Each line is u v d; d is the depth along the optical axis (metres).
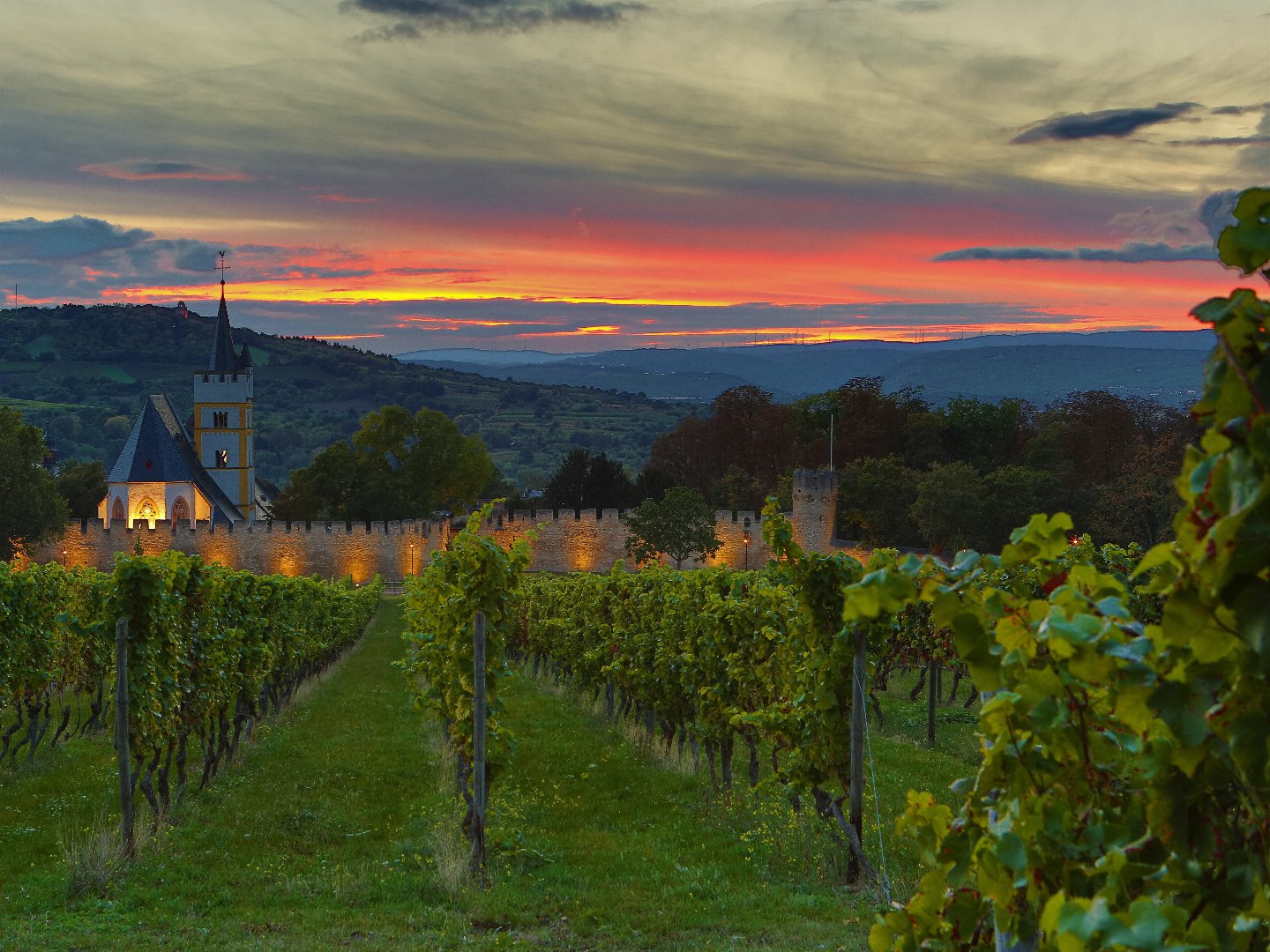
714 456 121.38
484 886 13.50
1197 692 2.36
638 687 23.42
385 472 109.50
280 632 29.89
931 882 3.56
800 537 93.94
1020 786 3.16
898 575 3.17
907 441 110.06
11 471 76.50
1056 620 2.72
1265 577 2.11
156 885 13.43
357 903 12.77
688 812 17.34
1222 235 2.21
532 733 26.19
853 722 13.06
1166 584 2.34
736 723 16.47
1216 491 2.08
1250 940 2.35
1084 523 82.75
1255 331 2.12
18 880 13.56
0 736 21.44
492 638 15.73
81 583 29.17
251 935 11.40
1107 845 2.86
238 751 23.28
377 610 82.25
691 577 21.61
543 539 99.81
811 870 13.66
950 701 31.02
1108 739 3.02
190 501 114.31
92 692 26.27
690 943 10.95
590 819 17.11
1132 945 2.04
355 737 26.14
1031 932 3.06
